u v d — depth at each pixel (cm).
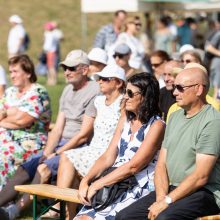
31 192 938
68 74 1091
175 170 833
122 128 927
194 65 840
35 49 4059
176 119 848
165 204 803
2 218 889
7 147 1091
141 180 883
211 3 2909
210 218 780
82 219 881
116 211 870
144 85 888
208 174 806
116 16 1814
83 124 1066
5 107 1122
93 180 907
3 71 1249
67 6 4594
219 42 1991
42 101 1109
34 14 4475
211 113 819
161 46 2706
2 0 4612
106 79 1001
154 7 2872
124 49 1292
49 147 1102
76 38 4228
